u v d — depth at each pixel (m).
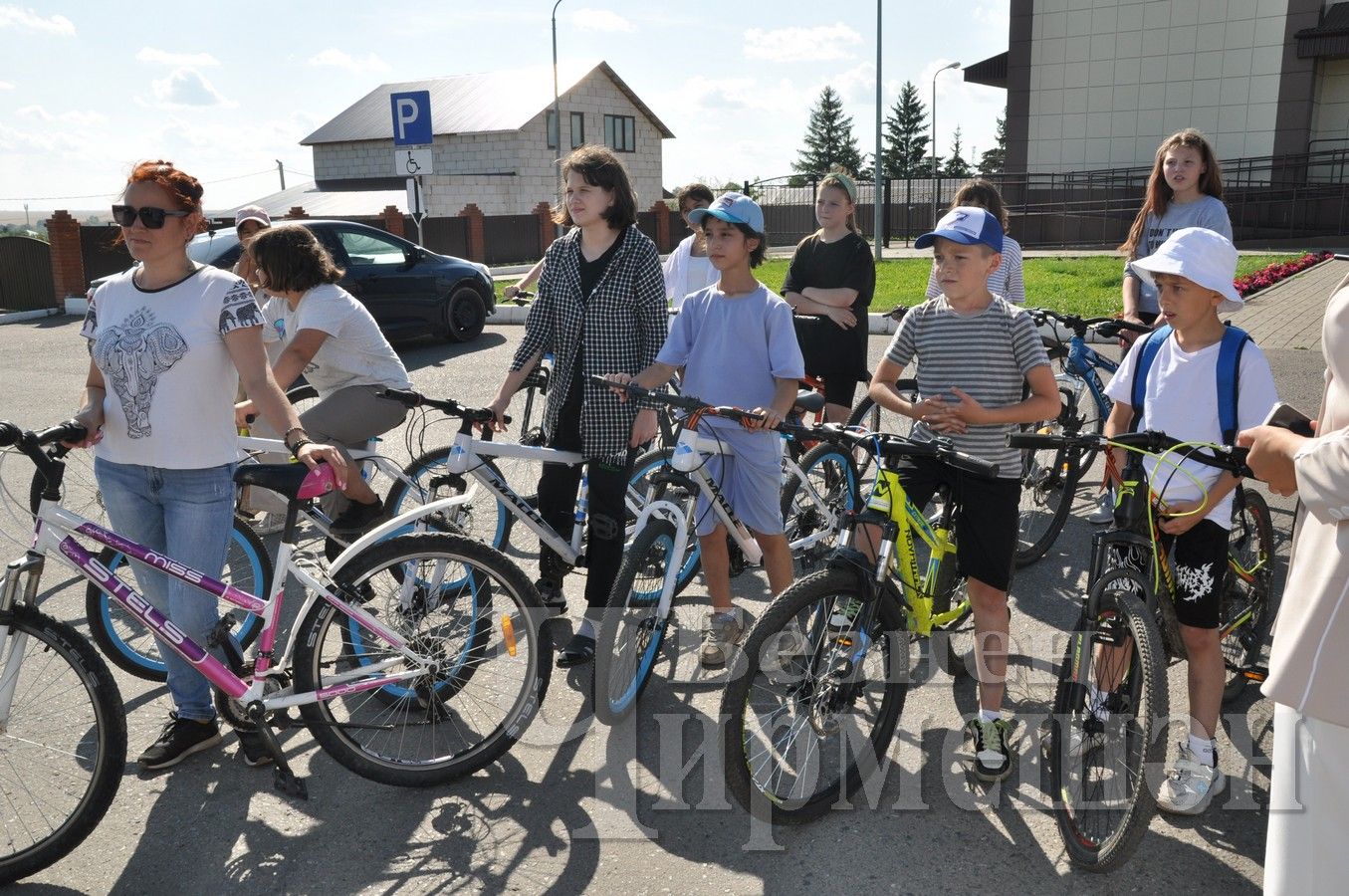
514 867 2.98
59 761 3.02
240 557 4.36
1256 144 22.36
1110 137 23.75
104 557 3.34
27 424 8.89
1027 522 5.31
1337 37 20.91
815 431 3.38
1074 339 5.74
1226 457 2.76
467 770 3.39
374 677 3.34
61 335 15.14
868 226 31.09
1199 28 22.42
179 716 3.55
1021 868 2.96
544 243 27.56
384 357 4.64
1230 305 3.21
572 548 4.43
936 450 3.18
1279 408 2.32
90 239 18.56
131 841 3.12
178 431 3.23
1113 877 2.90
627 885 2.90
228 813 3.26
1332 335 1.93
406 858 3.03
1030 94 24.31
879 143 23.50
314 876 2.96
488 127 38.19
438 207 35.69
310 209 36.16
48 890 2.92
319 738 3.26
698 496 3.97
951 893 2.85
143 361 3.19
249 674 3.30
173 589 3.26
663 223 32.59
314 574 3.31
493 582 3.46
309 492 3.21
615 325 4.13
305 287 4.43
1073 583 5.02
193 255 11.11
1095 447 3.01
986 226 3.34
